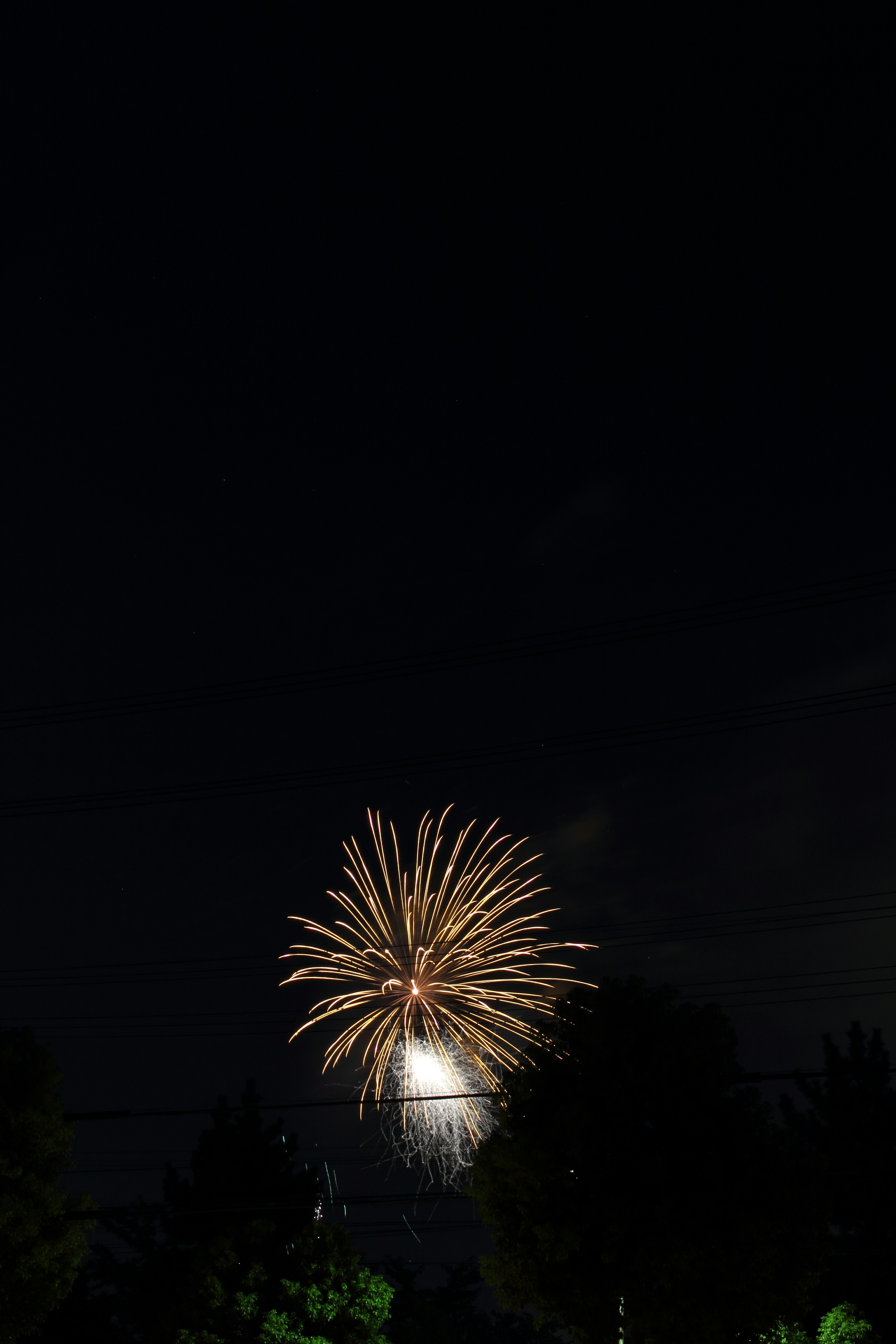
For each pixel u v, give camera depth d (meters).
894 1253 35.94
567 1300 23.08
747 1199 22.88
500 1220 24.25
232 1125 40.75
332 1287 33.91
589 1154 23.08
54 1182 25.33
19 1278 23.89
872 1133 37.38
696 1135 23.42
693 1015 24.67
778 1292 22.88
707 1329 22.11
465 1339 46.84
